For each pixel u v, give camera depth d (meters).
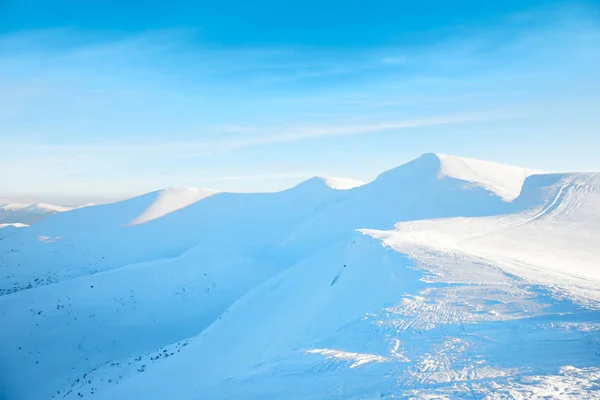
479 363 11.24
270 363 15.52
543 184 66.94
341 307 24.78
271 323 30.02
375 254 32.84
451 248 35.50
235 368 24.70
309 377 12.34
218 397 11.91
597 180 64.81
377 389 10.23
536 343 12.45
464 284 22.06
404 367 11.64
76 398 26.73
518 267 28.03
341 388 10.77
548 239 42.59
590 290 20.06
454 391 9.21
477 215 62.06
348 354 14.16
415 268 26.64
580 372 9.77
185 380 24.98
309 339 22.16
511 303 17.66
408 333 15.17
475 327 14.85
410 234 43.00
